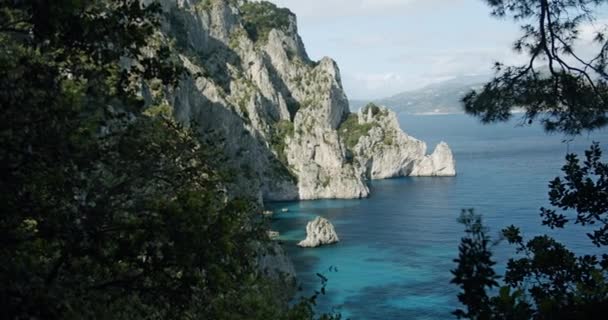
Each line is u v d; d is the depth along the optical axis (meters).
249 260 18.75
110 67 13.59
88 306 12.82
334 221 154.12
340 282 95.31
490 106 15.83
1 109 11.67
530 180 198.00
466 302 10.23
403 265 103.50
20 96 11.76
